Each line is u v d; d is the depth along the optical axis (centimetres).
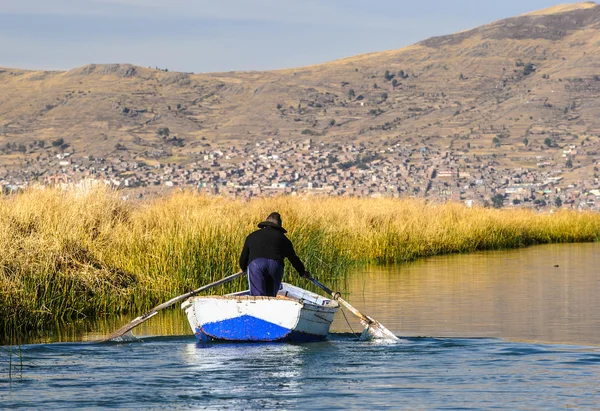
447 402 2198
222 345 3003
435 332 3322
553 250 8356
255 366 2619
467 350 2872
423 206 8700
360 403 2191
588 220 10925
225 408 2158
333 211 7106
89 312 3900
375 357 2750
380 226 7125
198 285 4238
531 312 3900
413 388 2338
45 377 2478
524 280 5322
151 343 3066
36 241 3991
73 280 3925
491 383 2388
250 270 3316
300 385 2372
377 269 6059
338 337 3184
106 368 2595
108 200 5134
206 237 4466
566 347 2922
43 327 3531
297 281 4716
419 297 4475
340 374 2502
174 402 2209
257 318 3059
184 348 2950
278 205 6262
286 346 2973
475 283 5119
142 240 4506
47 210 4519
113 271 4184
